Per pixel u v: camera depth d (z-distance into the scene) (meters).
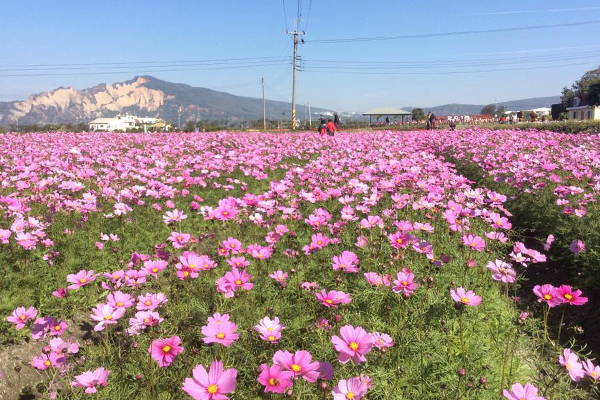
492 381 2.71
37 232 4.50
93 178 7.94
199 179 7.43
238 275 2.91
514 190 7.96
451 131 24.77
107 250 4.96
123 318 3.09
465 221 4.59
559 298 2.37
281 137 20.62
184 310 3.34
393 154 11.47
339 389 1.81
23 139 18.41
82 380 2.35
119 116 176.88
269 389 1.76
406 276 2.90
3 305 3.69
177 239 3.69
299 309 3.43
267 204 5.12
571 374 2.18
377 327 3.14
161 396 2.51
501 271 3.02
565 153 10.51
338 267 3.34
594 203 6.04
